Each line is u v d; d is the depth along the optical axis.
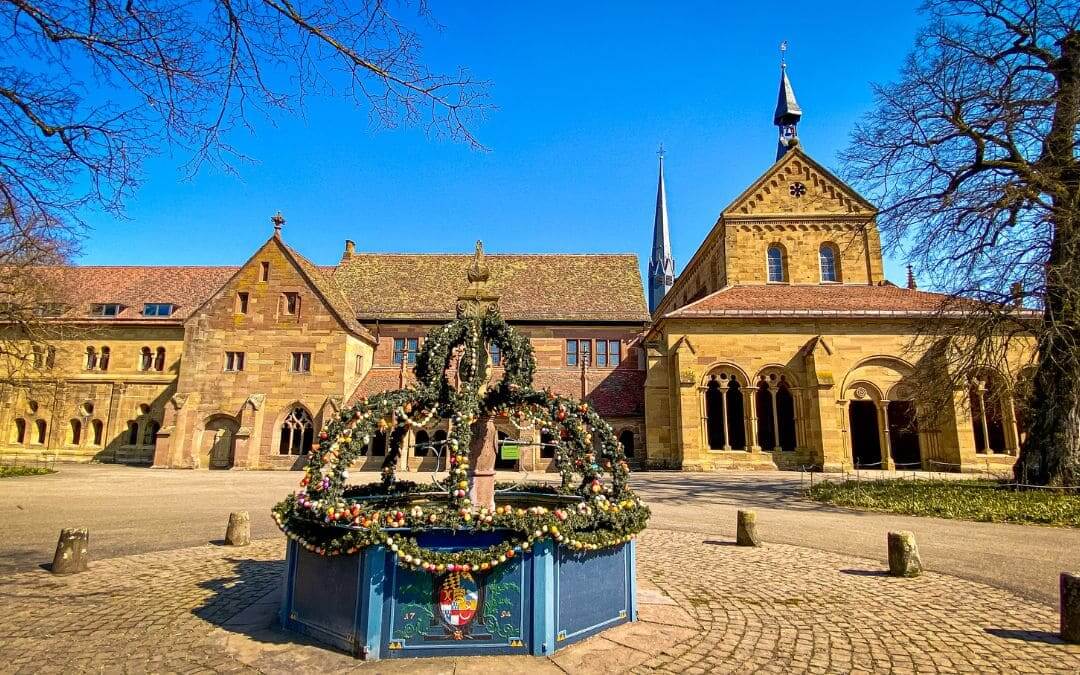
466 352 8.25
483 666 5.17
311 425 34.94
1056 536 11.92
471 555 5.34
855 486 19.92
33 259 24.58
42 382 34.66
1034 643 6.00
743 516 11.20
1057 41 18.23
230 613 6.75
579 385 36.91
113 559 9.62
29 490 20.16
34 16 6.79
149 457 38.59
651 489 21.36
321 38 6.98
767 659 5.51
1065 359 16.97
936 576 8.73
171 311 42.66
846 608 7.14
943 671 5.29
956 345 19.20
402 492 9.08
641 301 41.41
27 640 5.85
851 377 30.44
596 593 6.12
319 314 36.03
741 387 30.95
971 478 23.34
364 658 5.29
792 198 38.44
